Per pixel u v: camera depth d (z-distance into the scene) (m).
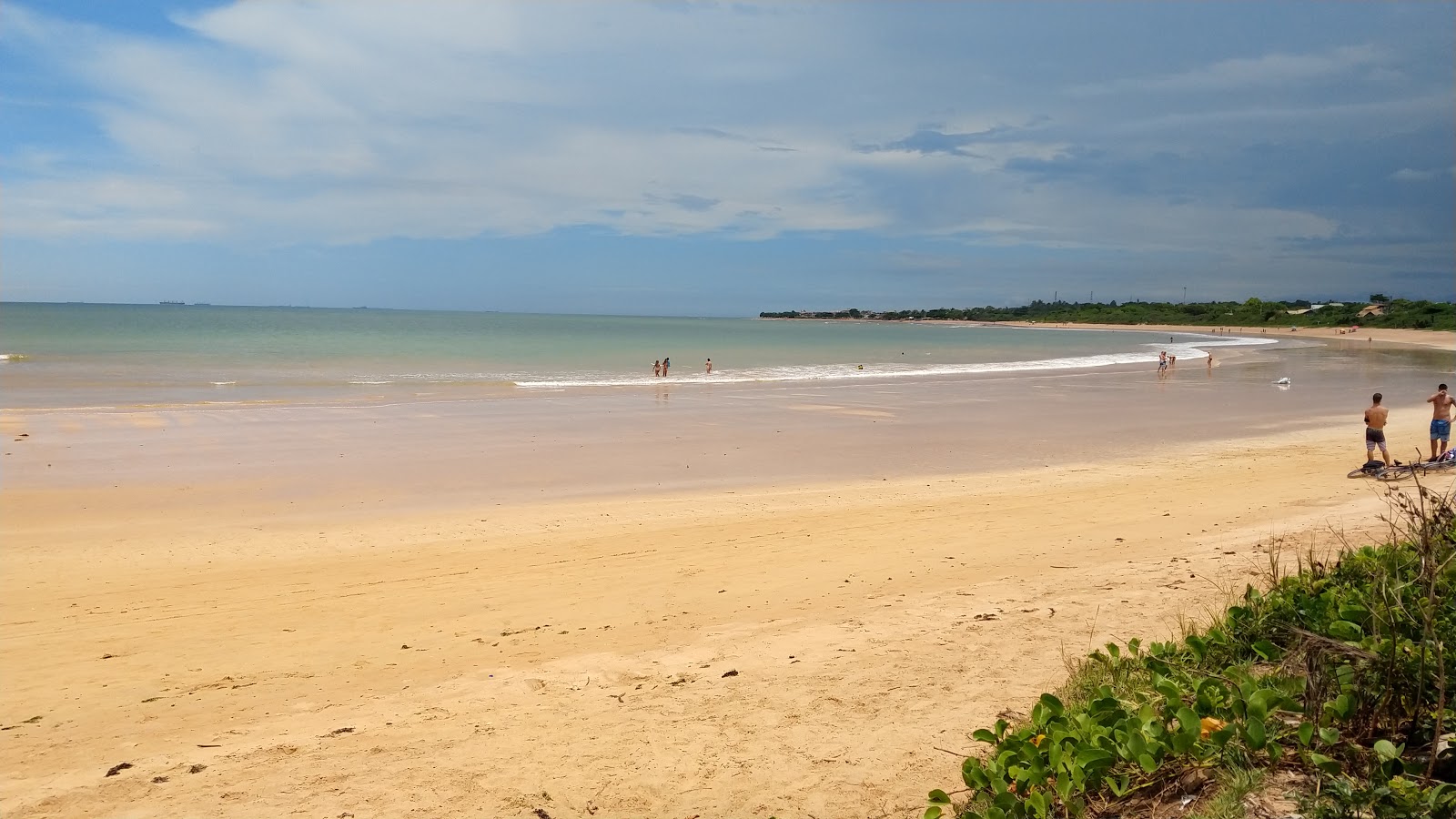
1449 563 4.30
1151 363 49.72
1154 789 3.34
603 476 14.92
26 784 4.55
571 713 5.33
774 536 10.70
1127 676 4.65
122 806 4.21
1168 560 8.51
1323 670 3.56
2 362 36.16
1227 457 17.06
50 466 14.73
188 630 7.38
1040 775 3.45
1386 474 13.70
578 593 8.40
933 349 67.19
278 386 29.14
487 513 12.07
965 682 5.39
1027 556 9.37
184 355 42.53
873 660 5.96
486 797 4.20
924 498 13.13
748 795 4.13
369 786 4.35
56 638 7.16
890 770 4.29
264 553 9.95
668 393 28.98
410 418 21.72
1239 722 3.34
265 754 4.81
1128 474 15.14
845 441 19.05
